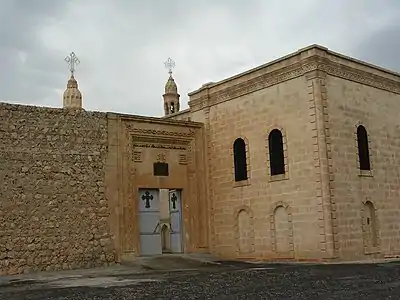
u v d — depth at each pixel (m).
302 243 21.45
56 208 21.31
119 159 23.47
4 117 20.47
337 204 20.98
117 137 23.55
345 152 21.86
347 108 22.42
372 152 23.19
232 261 23.47
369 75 23.72
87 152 22.48
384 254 22.59
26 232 20.45
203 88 26.70
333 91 21.98
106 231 22.56
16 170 20.52
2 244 19.86
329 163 21.05
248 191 24.06
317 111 21.23
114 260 22.58
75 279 17.03
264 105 23.59
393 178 24.03
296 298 10.14
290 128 22.33
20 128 20.81
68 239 21.44
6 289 14.48
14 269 19.97
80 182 22.09
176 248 25.83
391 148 24.31
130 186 23.72
